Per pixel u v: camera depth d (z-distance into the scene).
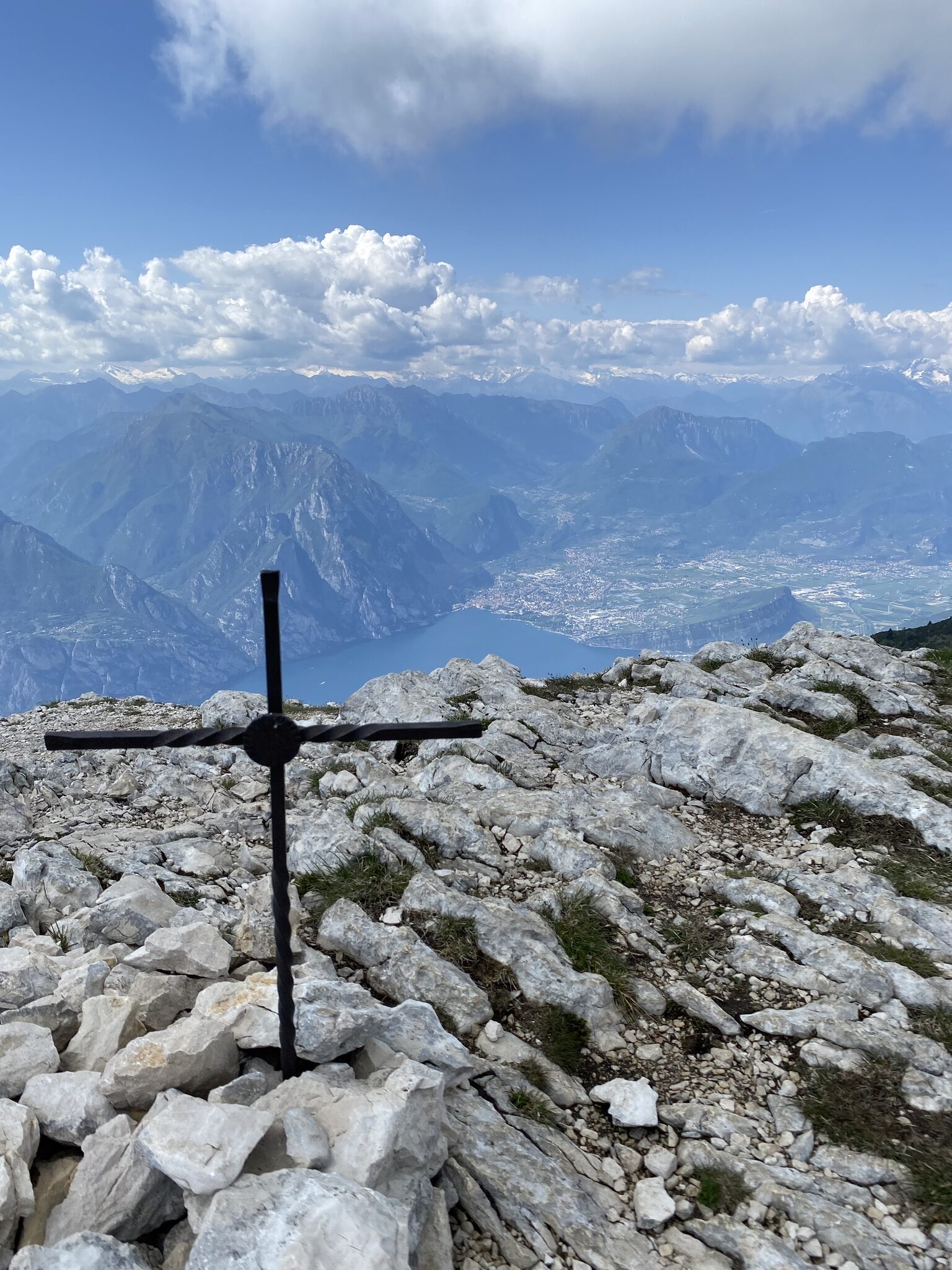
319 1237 1.24
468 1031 2.02
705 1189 1.72
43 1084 1.55
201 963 1.96
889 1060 1.99
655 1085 1.96
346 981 2.11
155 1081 1.52
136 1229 1.37
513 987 2.16
